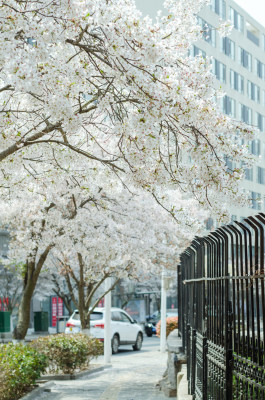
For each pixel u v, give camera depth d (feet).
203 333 25.46
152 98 21.06
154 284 188.34
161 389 47.11
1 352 42.60
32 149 36.04
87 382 54.19
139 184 27.40
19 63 19.39
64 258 68.33
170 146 30.19
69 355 56.65
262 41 226.17
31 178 41.14
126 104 31.24
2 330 101.45
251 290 15.40
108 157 47.09
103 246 62.59
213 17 186.80
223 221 26.99
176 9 29.07
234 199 25.26
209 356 23.06
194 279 30.48
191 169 25.85
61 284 137.59
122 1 22.29
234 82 202.49
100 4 21.12
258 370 14.87
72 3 21.01
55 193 55.16
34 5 21.65
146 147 23.11
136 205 66.64
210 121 25.21
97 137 42.22
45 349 56.49
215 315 22.17
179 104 21.88
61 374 56.65
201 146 23.75
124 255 68.95
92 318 92.89
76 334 61.62
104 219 62.34
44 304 184.85
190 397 30.01
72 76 23.34
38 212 59.36
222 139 25.44
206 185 24.58
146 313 213.66
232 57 201.36
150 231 67.82
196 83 24.23
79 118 22.25
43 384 48.49
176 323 99.25
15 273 134.21
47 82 21.98
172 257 78.28
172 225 72.13
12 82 19.58
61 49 31.17
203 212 77.61
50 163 36.70
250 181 212.43
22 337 62.23
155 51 21.22
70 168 39.96
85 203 59.62
